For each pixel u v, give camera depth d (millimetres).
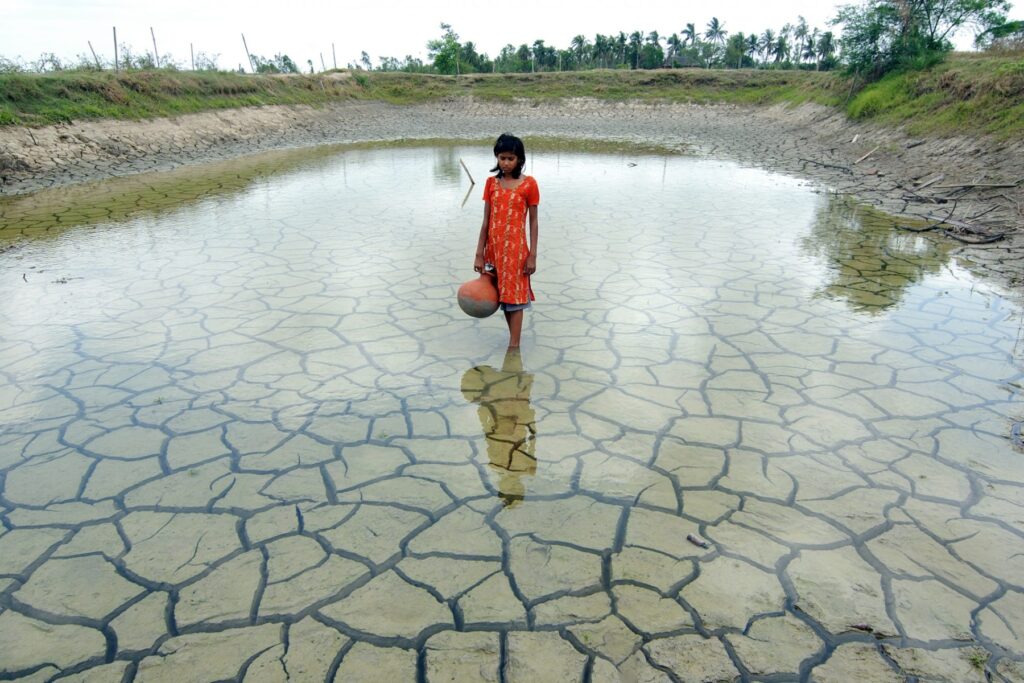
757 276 6398
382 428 3586
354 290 5957
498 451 3361
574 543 2684
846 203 10633
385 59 47625
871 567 2541
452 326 5062
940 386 4023
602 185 12750
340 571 2545
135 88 18688
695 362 4406
